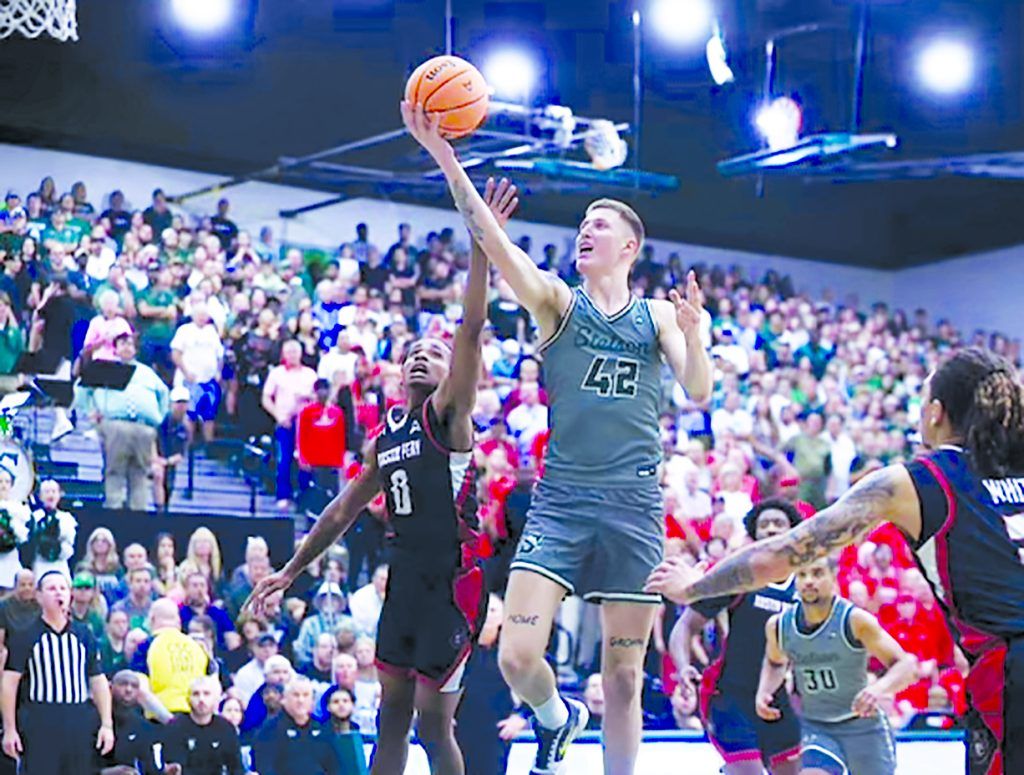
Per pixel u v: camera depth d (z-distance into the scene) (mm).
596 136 15711
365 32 18250
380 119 18859
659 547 5180
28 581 8516
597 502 5082
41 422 12773
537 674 5109
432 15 17906
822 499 15766
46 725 8297
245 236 15945
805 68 18719
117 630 10078
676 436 15391
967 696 3830
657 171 20391
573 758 8047
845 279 23875
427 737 5477
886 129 19594
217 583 11328
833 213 22469
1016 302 22547
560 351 5156
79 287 13898
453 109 4918
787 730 6750
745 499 13883
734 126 19469
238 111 18094
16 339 13000
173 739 8688
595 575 5148
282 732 8609
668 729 10633
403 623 5457
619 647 5191
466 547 5465
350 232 19359
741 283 20766
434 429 5418
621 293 5266
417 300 16703
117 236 15664
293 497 13445
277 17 17859
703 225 21797
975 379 3932
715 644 11031
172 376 14109
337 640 10406
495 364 15477
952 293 23641
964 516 3793
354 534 12031
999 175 19750
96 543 10883
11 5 10406
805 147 17281
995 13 18156
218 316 14328
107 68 17234
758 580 3807
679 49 18438
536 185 17234
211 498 13805
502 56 17094
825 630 6293
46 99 16984
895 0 17812
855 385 18562
